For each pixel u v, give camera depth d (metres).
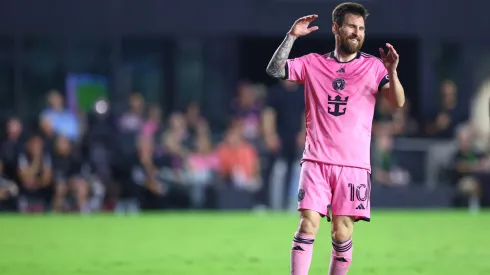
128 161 64.00
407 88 78.69
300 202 26.86
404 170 67.94
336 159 26.75
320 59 27.36
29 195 62.00
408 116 76.06
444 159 67.69
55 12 75.44
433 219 54.91
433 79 78.31
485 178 64.69
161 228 50.25
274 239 45.22
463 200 64.44
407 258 38.19
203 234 47.38
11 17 75.12
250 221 54.16
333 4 76.38
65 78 75.69
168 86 76.81
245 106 68.56
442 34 77.81
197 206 63.91
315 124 27.08
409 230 49.12
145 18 76.31
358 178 26.75
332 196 27.00
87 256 38.78
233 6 76.62
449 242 44.03
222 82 77.38
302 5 76.25
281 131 67.94
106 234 47.25
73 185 62.38
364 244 43.12
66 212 62.25
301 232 26.70
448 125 72.25
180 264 36.19
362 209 26.80
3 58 75.31
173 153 64.44
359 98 26.94
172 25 76.50
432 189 64.06
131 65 76.44
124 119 67.06
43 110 75.38
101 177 63.31
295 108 68.69
